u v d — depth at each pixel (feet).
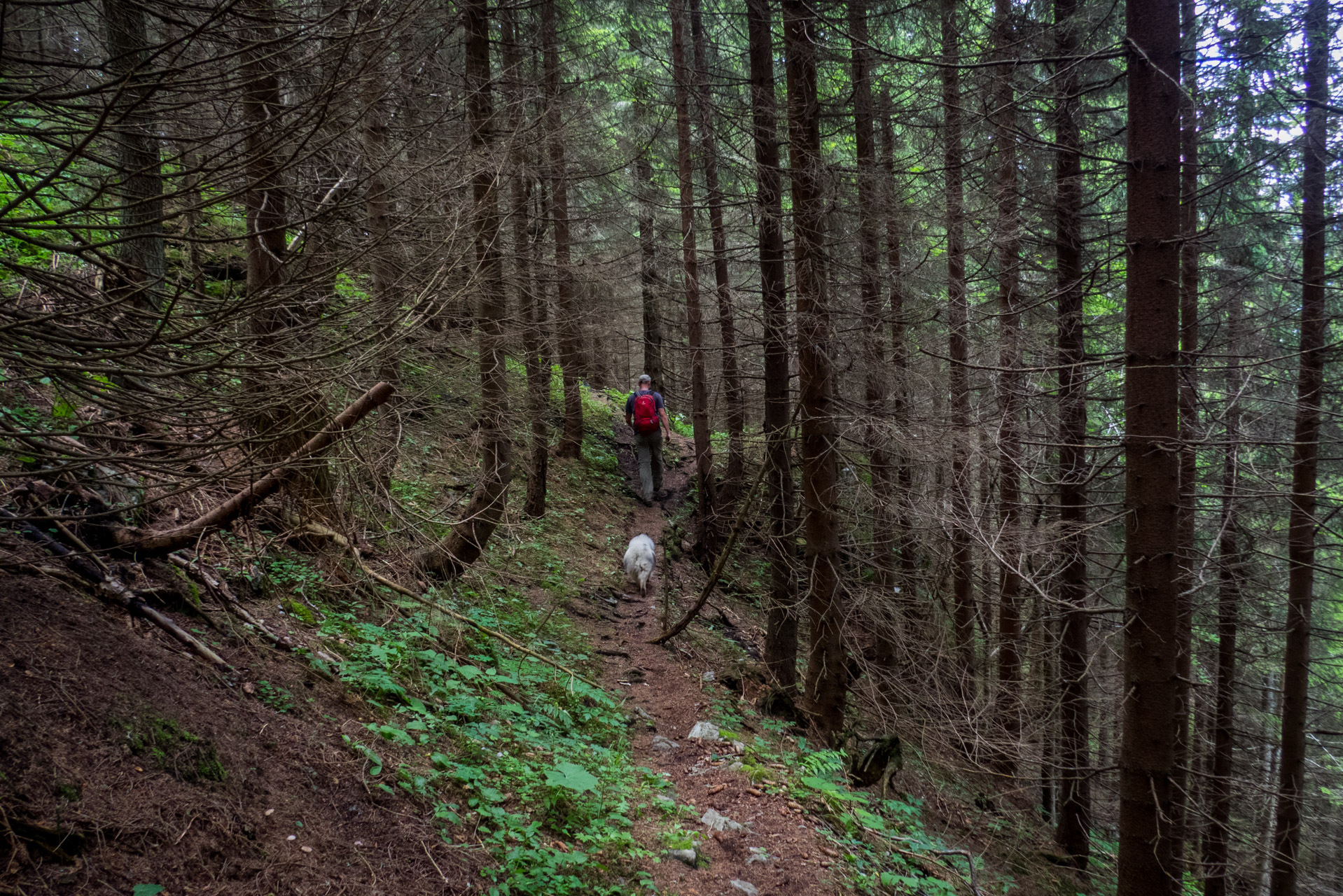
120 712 8.74
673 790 16.74
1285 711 27.40
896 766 20.18
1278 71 22.24
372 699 13.84
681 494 48.26
